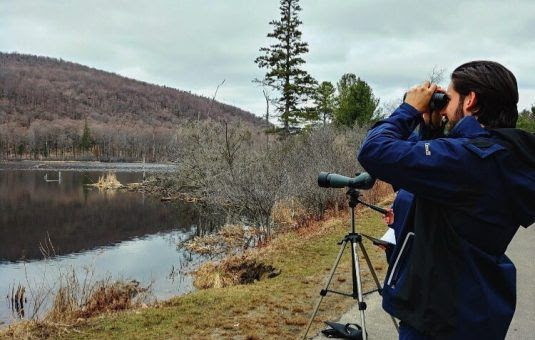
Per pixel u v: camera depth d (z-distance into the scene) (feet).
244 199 48.67
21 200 106.93
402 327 5.86
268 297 20.01
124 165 375.45
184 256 47.91
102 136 487.20
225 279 29.86
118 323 17.34
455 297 5.27
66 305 22.93
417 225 5.67
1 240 59.67
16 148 465.06
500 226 5.27
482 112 5.71
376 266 25.49
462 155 5.25
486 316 5.18
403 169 5.46
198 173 70.13
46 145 472.85
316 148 59.77
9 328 17.54
